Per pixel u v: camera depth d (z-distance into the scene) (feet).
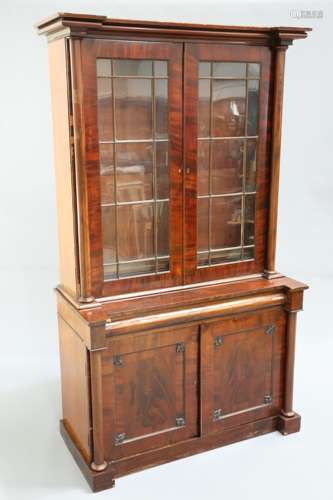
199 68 7.55
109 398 7.58
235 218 8.41
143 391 7.80
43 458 8.47
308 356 11.64
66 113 7.02
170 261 8.03
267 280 8.63
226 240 8.43
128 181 7.55
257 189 8.38
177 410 8.14
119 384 7.61
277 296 8.39
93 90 6.93
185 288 8.17
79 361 7.74
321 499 7.49
